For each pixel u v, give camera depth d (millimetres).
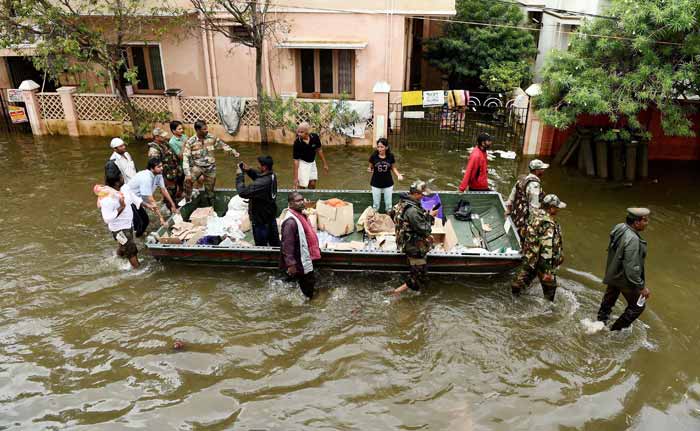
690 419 5219
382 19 13797
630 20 9742
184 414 5246
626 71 10375
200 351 6117
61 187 10836
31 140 14367
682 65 9531
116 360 5957
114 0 13266
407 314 6785
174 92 14516
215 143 9125
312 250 6863
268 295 7164
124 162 8641
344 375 5785
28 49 14305
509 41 15789
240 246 7402
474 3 16031
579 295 7180
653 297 7176
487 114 15000
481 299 7078
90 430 5039
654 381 5699
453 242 7762
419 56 17734
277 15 14102
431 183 11109
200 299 7059
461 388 5613
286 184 11094
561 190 10766
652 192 10688
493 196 8953
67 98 14320
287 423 5156
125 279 7461
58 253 8141
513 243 7582
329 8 13883
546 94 11273
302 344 6254
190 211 8883
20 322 6527
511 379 5738
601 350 6152
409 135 13859
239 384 5648
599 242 8656
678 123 9938
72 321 6578
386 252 7211
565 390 5582
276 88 14969
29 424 5098
